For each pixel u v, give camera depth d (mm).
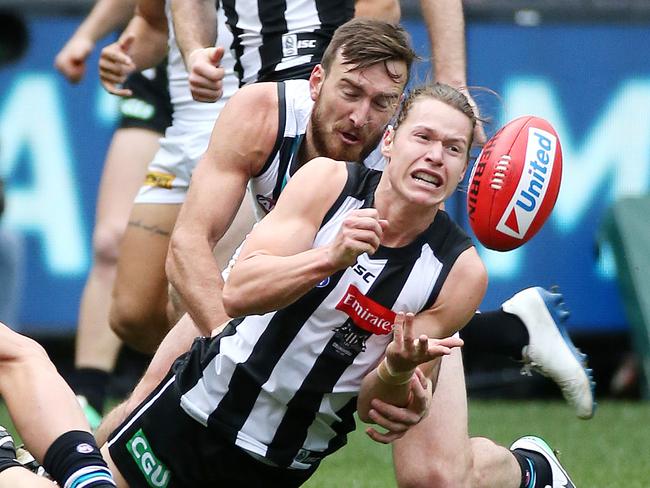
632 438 22953
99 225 21562
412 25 26828
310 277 11523
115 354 21625
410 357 11828
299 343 12438
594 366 28750
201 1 16062
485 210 13203
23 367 12469
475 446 14711
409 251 12336
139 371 28578
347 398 12789
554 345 17156
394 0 16594
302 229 12117
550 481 15344
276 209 12234
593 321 27484
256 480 13102
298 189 12195
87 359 21438
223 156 13852
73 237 27328
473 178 13367
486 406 27500
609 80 27703
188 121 18938
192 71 14672
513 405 27750
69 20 27281
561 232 27500
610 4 27703
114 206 21594
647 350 25734
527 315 17109
